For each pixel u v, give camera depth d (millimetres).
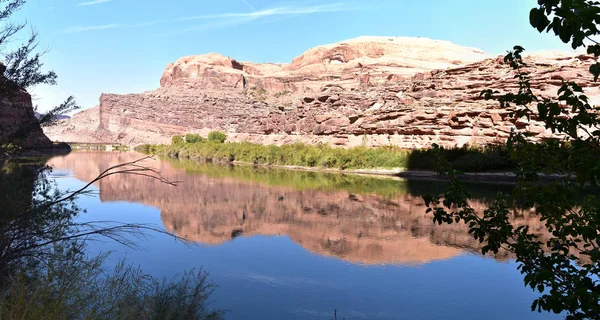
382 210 20953
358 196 26234
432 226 17094
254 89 191625
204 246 13266
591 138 3131
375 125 59375
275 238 14812
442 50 183875
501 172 36312
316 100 80625
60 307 3736
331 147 62906
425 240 14539
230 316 7645
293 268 10984
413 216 19281
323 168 52531
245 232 15797
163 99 163250
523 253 3646
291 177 40469
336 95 76562
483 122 47250
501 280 10148
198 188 30328
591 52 2902
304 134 76000
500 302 8680
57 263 4812
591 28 2500
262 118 94938
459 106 52656
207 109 148000
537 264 3736
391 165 47125
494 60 62719
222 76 196375
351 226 17062
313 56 198000
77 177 36188
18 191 5105
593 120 3145
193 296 5738
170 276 9547
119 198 24578
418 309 8242
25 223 4688
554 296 3074
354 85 152750
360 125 62156
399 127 55875
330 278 10188
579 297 3043
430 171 42406
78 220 12938
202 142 96062
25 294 3828
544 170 3455
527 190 3562
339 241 14383
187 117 152875
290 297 8805
